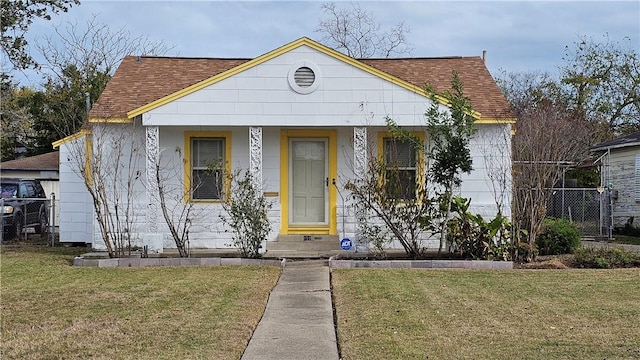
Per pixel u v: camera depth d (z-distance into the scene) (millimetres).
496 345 7223
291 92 15312
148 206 15578
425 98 15281
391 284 11148
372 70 15250
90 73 36688
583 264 13695
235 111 15266
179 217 16172
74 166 18406
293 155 16688
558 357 6750
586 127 33969
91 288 10992
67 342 7438
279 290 10883
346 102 15281
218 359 6738
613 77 40094
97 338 7609
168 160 16391
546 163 14375
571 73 41156
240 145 16562
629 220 24594
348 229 15914
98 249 16250
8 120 29844
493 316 8719
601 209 22234
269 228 14812
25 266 13711
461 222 13883
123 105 16578
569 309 9164
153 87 17625
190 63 19328
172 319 8594
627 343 7309
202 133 16484
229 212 14469
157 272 12688
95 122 15922
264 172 16562
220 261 13625
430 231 14953
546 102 38250
